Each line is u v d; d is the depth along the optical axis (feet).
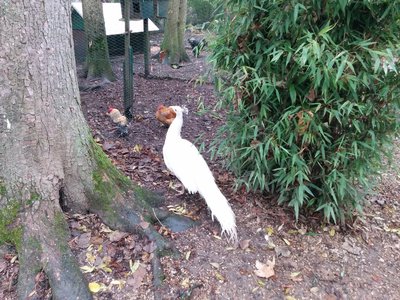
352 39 8.41
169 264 8.64
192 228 9.73
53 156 8.75
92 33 20.72
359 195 10.31
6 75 7.76
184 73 24.38
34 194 8.58
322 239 10.04
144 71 23.97
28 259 8.15
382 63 7.73
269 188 10.95
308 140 8.85
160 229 9.53
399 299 8.59
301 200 9.23
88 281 8.16
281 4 8.05
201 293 8.19
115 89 20.49
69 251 8.45
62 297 7.67
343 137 9.17
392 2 7.60
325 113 8.85
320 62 7.80
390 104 8.74
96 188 9.52
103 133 14.98
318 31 8.18
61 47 8.39
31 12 7.66
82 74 22.36
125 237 9.10
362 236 10.39
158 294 8.05
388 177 13.37
